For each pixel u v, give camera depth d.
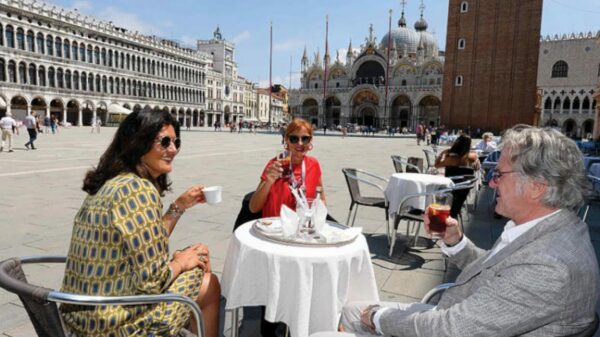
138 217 1.96
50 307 1.76
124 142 2.21
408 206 5.91
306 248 2.76
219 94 99.12
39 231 5.99
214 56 99.81
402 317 1.87
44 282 4.24
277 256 2.64
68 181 10.50
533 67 45.38
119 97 69.75
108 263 1.96
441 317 1.67
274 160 3.88
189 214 7.34
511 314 1.51
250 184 10.84
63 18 59.75
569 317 1.49
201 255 2.63
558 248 1.53
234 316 2.90
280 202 3.84
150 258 1.98
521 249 1.64
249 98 118.88
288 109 88.00
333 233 3.08
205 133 52.25
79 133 40.34
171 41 86.81
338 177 12.83
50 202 7.96
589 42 71.31
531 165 1.67
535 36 45.19
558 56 74.44
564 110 74.62
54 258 2.43
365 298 2.96
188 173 12.80
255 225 3.17
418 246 5.86
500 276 1.62
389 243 5.91
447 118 50.06
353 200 6.27
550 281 1.46
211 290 2.59
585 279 1.49
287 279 2.64
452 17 49.59
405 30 94.38
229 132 59.97
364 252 2.89
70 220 6.63
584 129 73.06
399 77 84.38
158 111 2.31
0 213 7.02
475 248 2.56
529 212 1.76
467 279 1.94
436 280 4.63
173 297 2.03
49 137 31.17
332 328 2.66
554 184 1.65
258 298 2.76
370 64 88.62
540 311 1.47
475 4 48.12
